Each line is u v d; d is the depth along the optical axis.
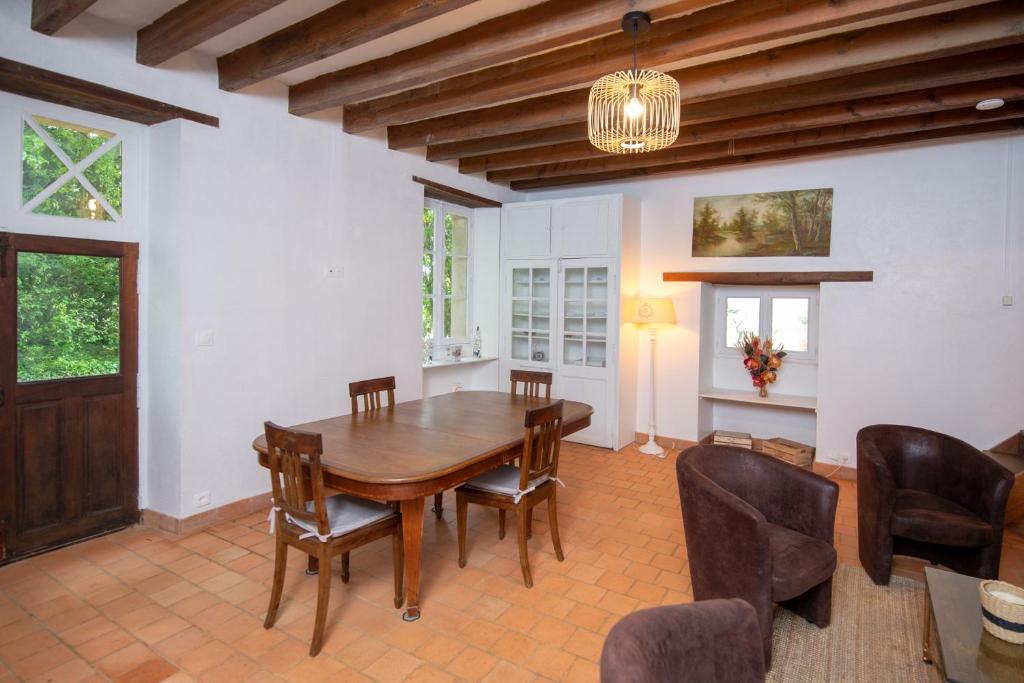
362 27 2.60
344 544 2.32
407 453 2.54
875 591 2.80
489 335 5.95
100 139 3.14
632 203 5.37
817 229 4.77
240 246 3.49
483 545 3.27
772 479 2.65
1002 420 4.13
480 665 2.19
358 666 2.17
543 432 2.91
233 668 2.15
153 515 3.39
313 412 3.97
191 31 2.67
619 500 4.04
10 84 2.68
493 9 2.65
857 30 2.75
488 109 3.97
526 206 5.66
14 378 2.87
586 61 3.00
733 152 4.37
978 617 1.90
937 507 2.85
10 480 2.88
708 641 1.29
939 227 4.30
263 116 3.60
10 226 2.81
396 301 4.59
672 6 2.27
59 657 2.19
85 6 2.38
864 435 3.16
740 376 5.55
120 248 3.25
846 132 3.96
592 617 2.54
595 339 5.38
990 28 2.46
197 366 3.30
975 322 4.20
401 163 4.60
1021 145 4.03
